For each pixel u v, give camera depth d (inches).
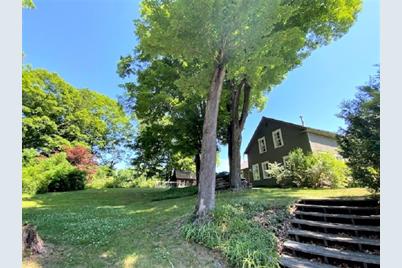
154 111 586.9
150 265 180.4
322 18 399.2
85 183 813.2
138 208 383.2
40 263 180.1
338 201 280.8
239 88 519.2
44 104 1065.5
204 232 217.2
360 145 249.0
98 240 223.9
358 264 173.0
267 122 921.5
